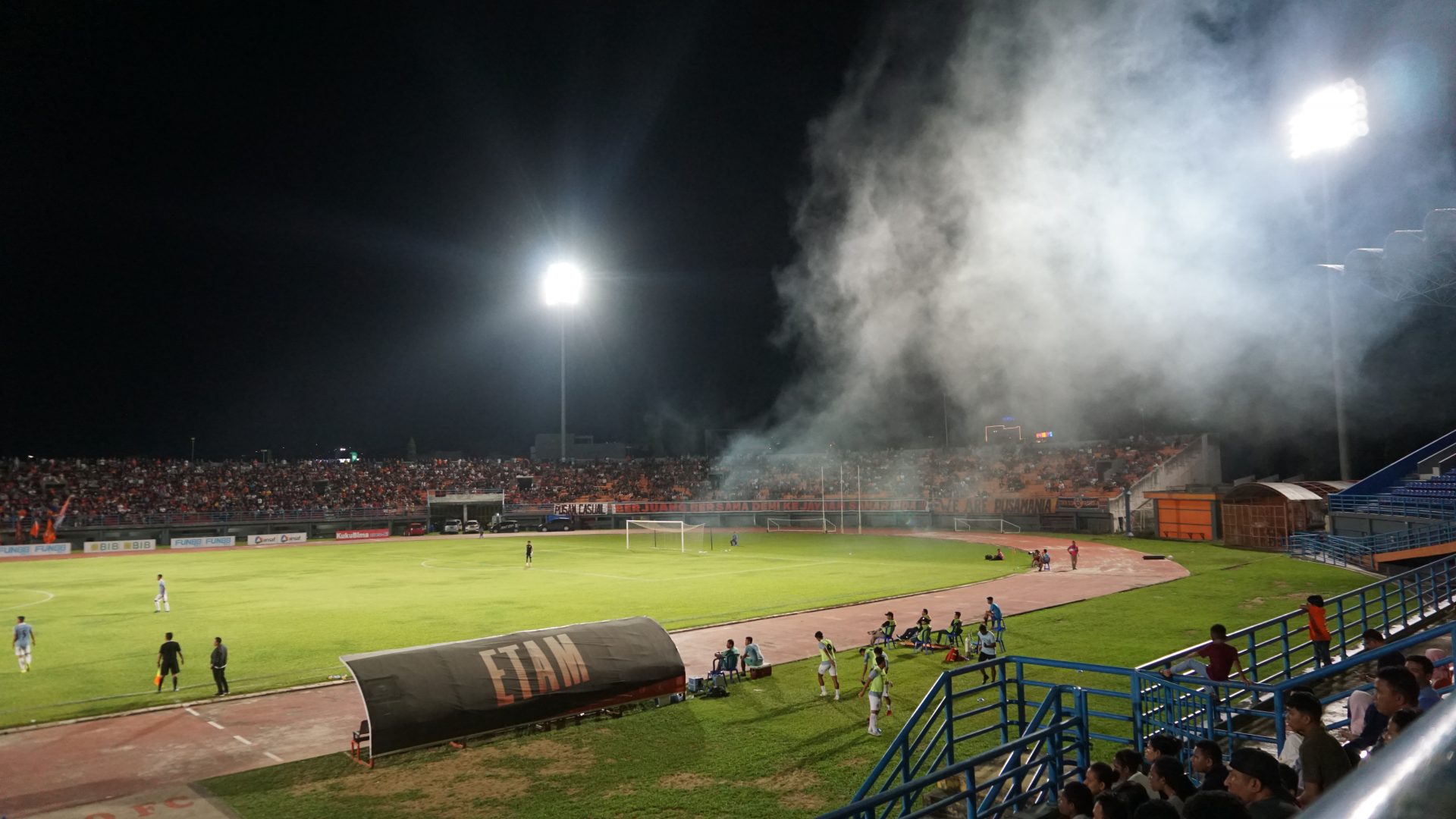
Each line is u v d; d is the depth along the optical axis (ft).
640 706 65.05
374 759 54.24
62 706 67.31
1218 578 127.95
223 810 46.98
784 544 223.92
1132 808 20.85
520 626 100.17
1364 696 30.07
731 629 96.84
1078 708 32.30
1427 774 3.46
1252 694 46.70
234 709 66.64
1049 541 211.82
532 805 47.21
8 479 267.18
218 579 154.40
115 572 169.27
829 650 68.18
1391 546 124.98
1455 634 29.07
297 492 306.55
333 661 82.64
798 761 53.06
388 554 207.41
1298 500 161.79
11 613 113.19
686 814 45.55
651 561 179.83
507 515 304.09
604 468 358.64
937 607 109.29
